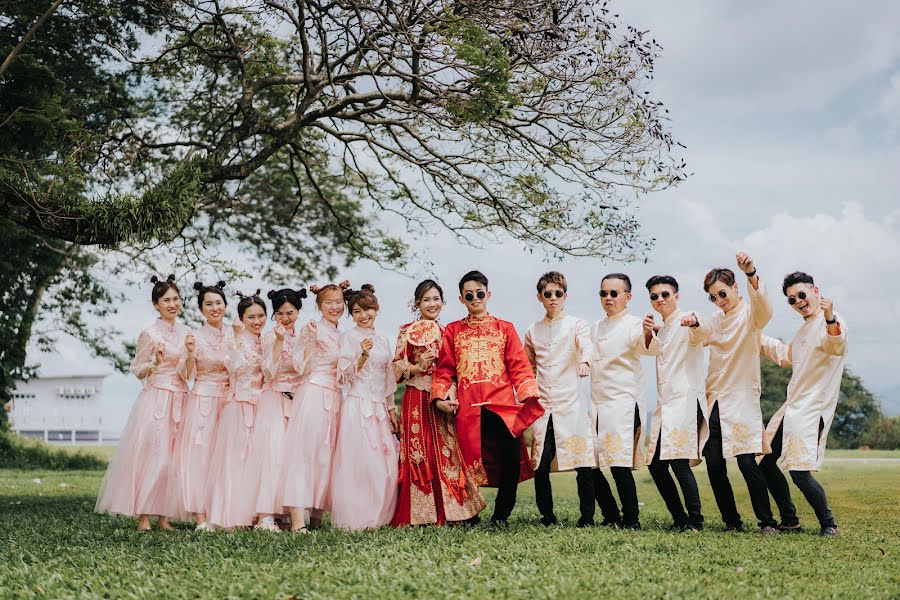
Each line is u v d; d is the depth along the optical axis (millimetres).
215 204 15078
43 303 20984
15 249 15773
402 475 6387
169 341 6805
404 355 6504
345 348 6520
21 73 8859
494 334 6430
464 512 6246
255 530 6129
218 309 6848
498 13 8680
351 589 4164
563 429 6566
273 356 6410
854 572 4812
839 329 6051
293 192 18766
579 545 5383
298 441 6359
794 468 6188
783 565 4969
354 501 6234
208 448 6645
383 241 13789
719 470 6488
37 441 21953
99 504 6727
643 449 6543
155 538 5945
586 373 6340
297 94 11414
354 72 9797
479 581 4402
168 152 12281
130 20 10969
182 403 6797
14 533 6355
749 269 6117
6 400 20781
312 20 9430
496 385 6309
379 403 6535
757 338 6352
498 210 10750
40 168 9711
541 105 9875
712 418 6512
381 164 12195
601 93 9555
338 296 6723
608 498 6895
